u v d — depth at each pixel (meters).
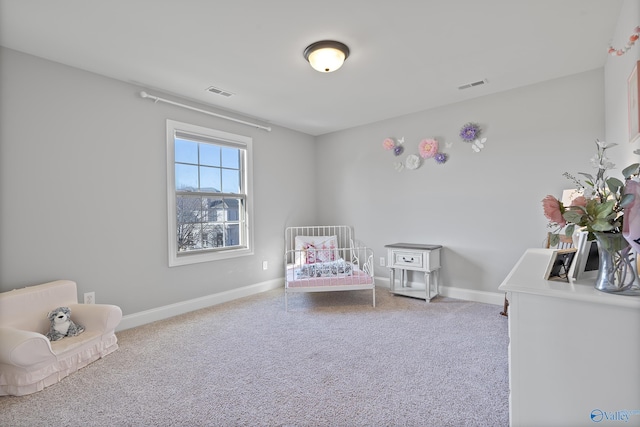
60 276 2.53
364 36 2.22
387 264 4.03
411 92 3.28
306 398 1.79
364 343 2.50
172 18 1.98
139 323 2.97
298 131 4.75
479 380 1.94
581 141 2.90
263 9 1.90
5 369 1.84
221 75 2.81
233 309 3.42
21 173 2.35
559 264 1.32
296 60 2.55
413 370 2.07
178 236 3.39
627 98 1.98
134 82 2.93
